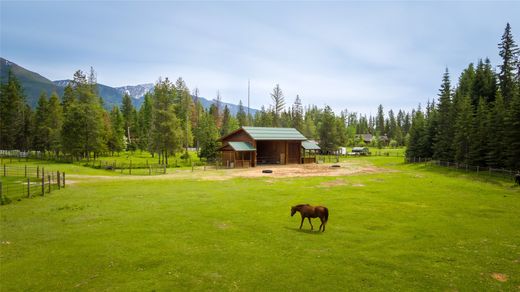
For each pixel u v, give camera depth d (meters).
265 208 18.28
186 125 75.88
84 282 8.59
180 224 14.52
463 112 45.41
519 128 33.72
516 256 10.80
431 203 20.11
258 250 11.15
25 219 15.09
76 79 57.16
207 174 37.78
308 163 58.25
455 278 9.00
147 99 95.31
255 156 50.31
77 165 47.97
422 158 58.97
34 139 69.56
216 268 9.54
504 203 20.23
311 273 9.23
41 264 9.78
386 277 9.03
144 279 8.78
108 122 79.50
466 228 14.30
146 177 34.34
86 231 13.23
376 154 95.62
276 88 94.12
